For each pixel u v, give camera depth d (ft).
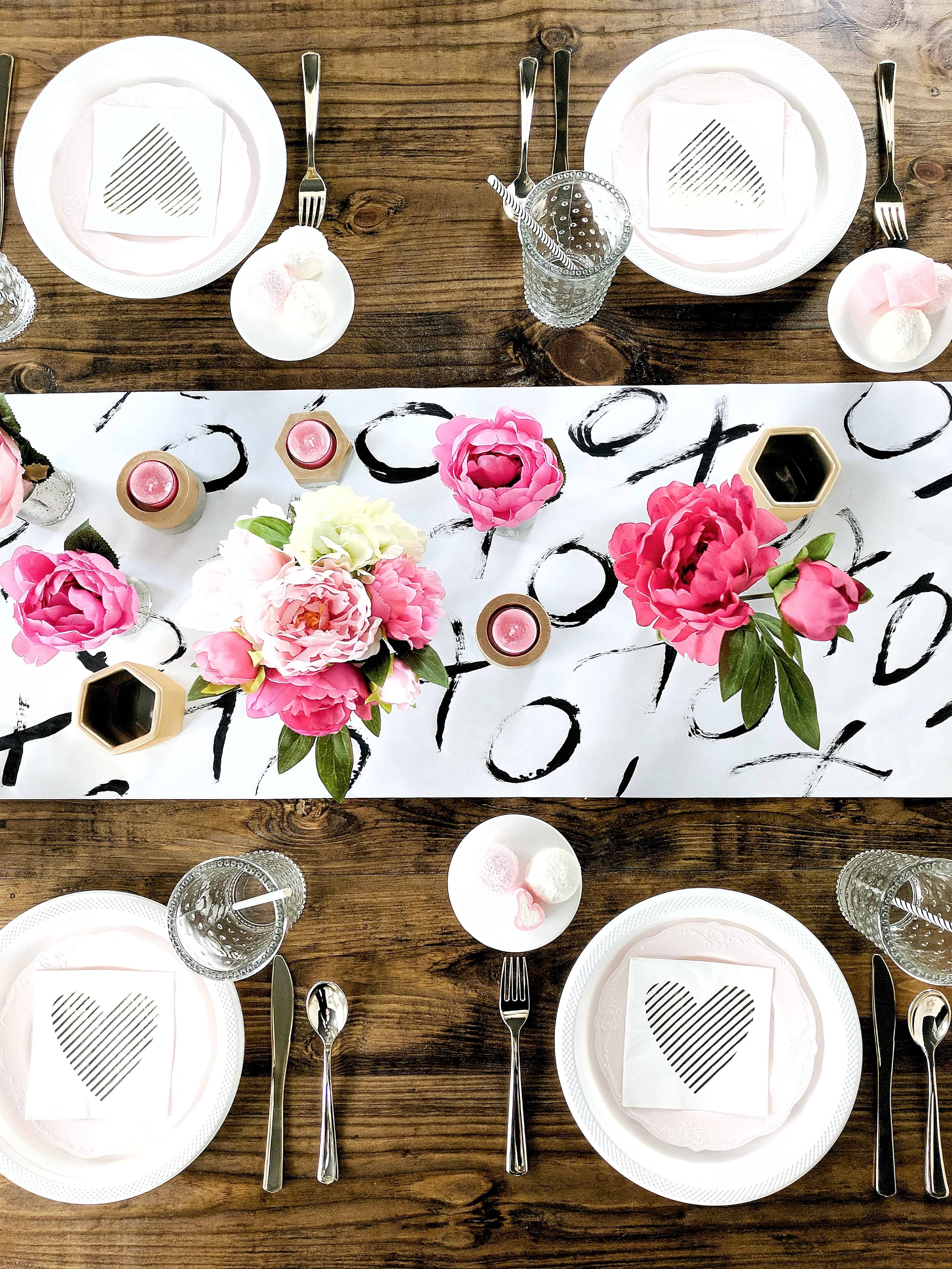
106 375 3.43
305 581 2.14
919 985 3.23
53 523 3.41
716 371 3.40
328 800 3.32
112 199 3.28
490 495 2.67
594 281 2.85
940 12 3.42
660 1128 3.02
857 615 3.35
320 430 3.08
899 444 3.38
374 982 3.24
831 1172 3.13
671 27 3.44
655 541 2.39
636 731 3.32
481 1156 3.17
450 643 3.35
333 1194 3.17
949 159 3.41
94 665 3.38
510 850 3.04
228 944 2.88
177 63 3.35
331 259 3.24
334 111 3.46
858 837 3.28
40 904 3.13
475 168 3.44
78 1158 3.05
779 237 3.25
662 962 3.11
